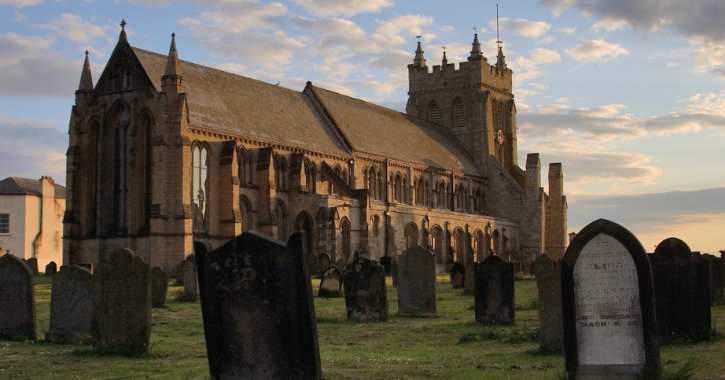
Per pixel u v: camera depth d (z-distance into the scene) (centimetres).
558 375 1884
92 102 8544
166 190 7844
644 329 1741
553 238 13500
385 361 2327
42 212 11725
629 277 1759
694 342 2484
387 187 11188
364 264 3703
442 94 14300
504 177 13662
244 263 1864
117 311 2544
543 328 2439
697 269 2503
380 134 11706
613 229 1767
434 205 12288
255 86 10044
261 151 8925
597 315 1777
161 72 8562
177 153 7875
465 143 14050
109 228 8381
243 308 1862
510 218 13500
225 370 1880
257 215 8856
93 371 2230
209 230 8294
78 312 2864
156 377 2092
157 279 4425
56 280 2897
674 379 1806
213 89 9106
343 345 2817
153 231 7781
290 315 1828
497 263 3391
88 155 8519
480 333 2998
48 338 2870
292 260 1828
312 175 9762
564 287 1797
